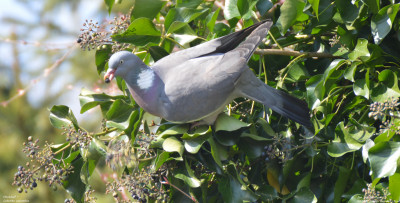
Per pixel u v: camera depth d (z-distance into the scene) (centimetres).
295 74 711
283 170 663
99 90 1076
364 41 643
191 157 668
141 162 663
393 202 566
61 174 666
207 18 753
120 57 698
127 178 649
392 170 552
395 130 573
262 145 666
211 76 668
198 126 710
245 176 689
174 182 678
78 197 692
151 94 691
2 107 1094
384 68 673
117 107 720
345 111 677
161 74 698
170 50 790
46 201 1070
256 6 750
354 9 670
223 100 673
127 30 716
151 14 780
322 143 674
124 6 1075
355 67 635
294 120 682
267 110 713
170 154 667
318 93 650
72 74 1130
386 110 612
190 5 782
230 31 776
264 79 752
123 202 660
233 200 638
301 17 717
